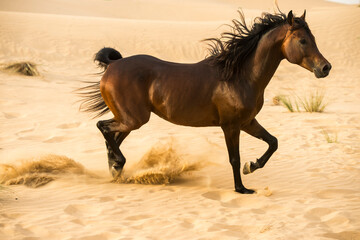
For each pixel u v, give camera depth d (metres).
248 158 13.05
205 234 7.45
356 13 49.03
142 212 8.51
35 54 33.84
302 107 22.66
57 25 41.25
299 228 7.78
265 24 9.64
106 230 7.50
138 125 10.06
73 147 13.70
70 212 8.48
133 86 9.90
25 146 13.55
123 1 99.94
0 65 27.59
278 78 33.72
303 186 10.48
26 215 8.14
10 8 79.12
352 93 28.53
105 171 11.41
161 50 39.59
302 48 9.20
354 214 8.46
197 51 40.31
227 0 126.25
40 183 10.20
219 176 11.27
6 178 10.42
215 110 9.77
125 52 38.00
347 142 15.00
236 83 9.55
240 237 7.38
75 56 34.97
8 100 19.97
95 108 11.32
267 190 9.81
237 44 9.55
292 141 15.15
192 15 93.12
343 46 42.16
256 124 10.06
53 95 21.91
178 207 8.86
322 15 50.16
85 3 93.94
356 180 10.95
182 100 9.73
